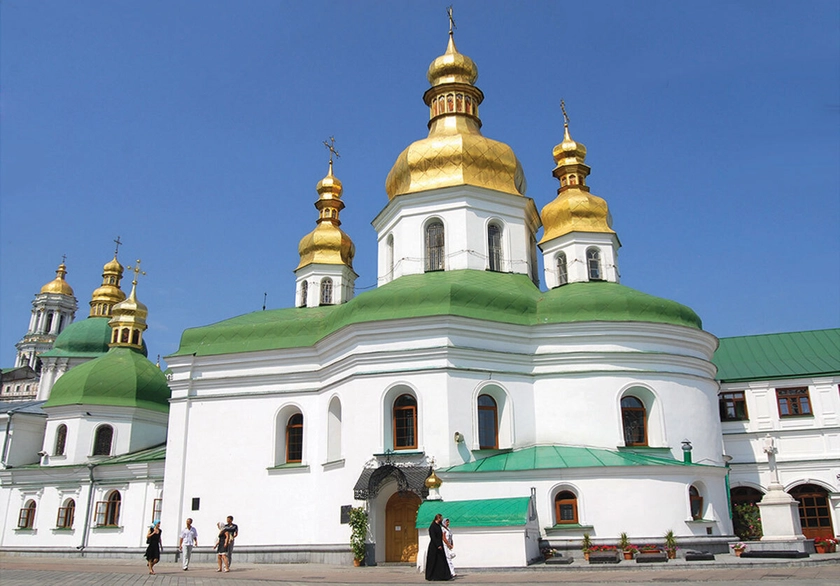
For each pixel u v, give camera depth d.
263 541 35.81
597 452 31.81
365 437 32.38
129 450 50.75
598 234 41.25
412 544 31.23
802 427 43.25
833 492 41.84
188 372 39.66
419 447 31.50
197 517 37.25
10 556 48.19
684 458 32.25
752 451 43.66
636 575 22.97
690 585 19.75
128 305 57.81
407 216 40.12
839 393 43.16
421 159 40.69
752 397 44.53
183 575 27.58
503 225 40.22
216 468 37.75
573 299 34.88
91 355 74.44
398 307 33.81
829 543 29.31
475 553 26.39
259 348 38.69
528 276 40.06
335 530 33.25
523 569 25.39
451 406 31.75
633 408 34.00
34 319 110.19
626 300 35.00
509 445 32.59
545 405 33.72
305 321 38.88
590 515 29.47
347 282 49.34
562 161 44.41
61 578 26.16
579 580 21.91
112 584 23.55
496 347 33.66
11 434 52.84
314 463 36.16
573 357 33.97
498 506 27.06
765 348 48.19
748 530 37.81
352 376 33.38
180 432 38.81
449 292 33.47
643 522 29.33
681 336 35.22
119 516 46.09
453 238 39.06
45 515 48.62
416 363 32.62
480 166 40.53
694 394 34.78
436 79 44.50
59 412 50.88
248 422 37.97
